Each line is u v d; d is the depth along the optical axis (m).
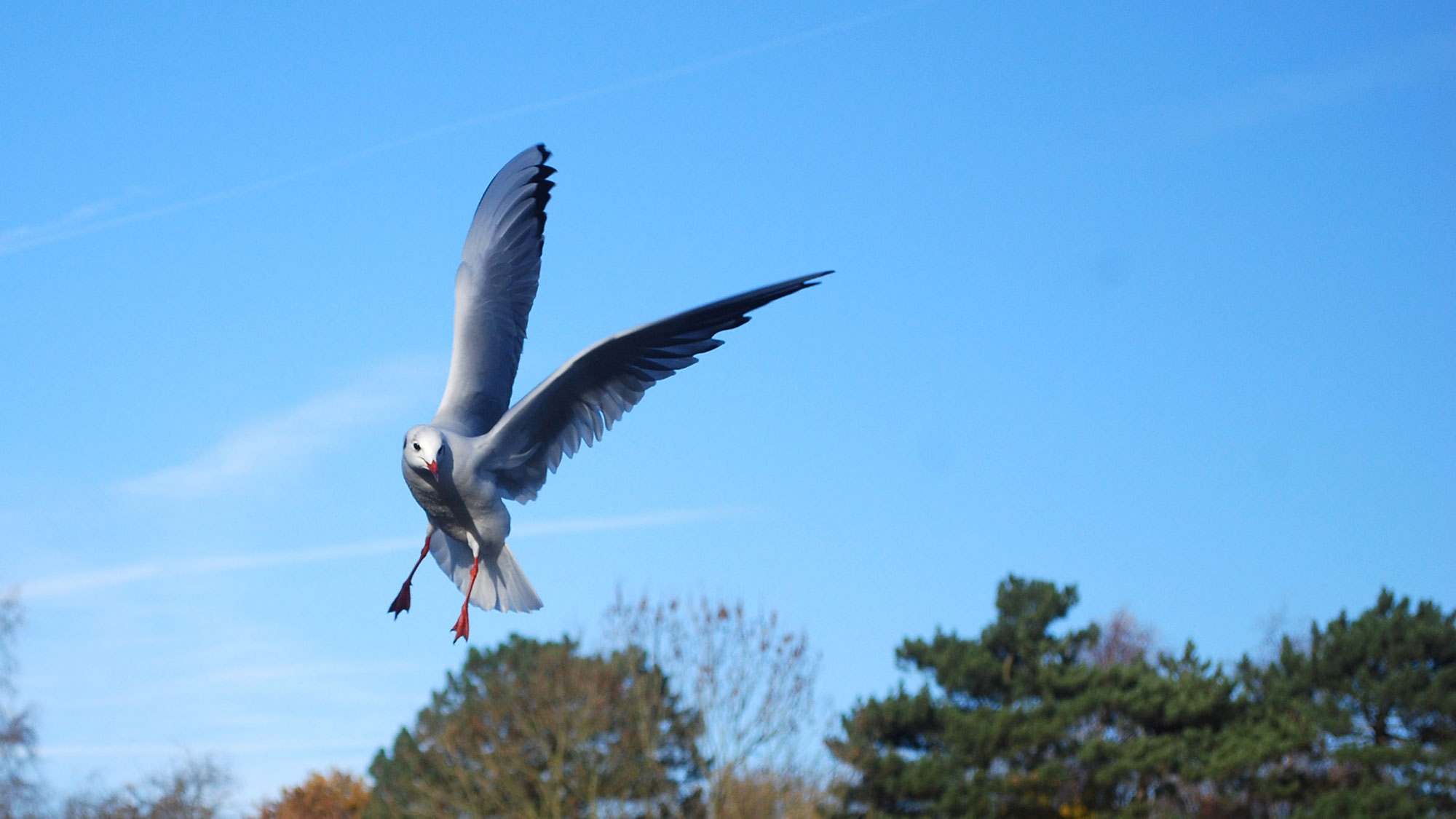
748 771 19.31
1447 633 23.62
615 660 19.61
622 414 8.06
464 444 7.73
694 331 7.84
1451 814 21.94
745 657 19.64
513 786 18.94
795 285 7.56
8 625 29.77
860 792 21.83
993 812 22.16
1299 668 24.83
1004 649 24.95
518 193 8.80
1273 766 23.03
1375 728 23.92
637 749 19.42
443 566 8.16
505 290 8.58
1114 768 21.88
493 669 21.08
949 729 22.78
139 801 27.14
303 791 25.14
